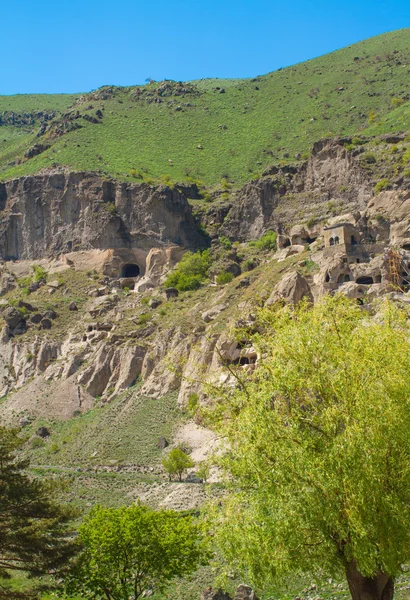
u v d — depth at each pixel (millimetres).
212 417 40469
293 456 34719
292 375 37125
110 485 82750
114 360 121375
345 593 43938
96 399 117875
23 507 42969
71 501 78250
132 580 49688
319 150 162500
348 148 156000
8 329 138875
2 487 41906
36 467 95250
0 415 118000
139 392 111562
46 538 42594
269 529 34656
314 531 34875
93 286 152375
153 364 116188
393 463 34062
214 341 103250
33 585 45531
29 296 153875
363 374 36062
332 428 35531
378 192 134125
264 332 44438
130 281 155875
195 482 79812
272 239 152000
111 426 103875
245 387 39531
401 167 141500
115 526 45812
